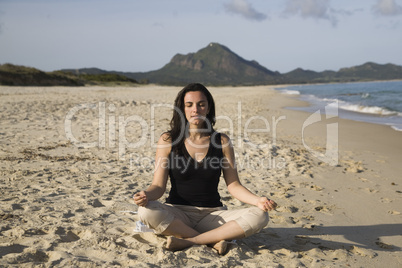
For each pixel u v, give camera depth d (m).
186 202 2.73
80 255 2.41
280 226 3.23
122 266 2.24
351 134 9.29
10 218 3.02
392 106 18.17
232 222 2.56
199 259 2.38
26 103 13.59
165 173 2.69
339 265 2.48
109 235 2.75
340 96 31.39
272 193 4.22
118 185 4.25
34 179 4.36
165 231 2.59
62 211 3.26
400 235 3.14
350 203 3.97
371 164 5.98
